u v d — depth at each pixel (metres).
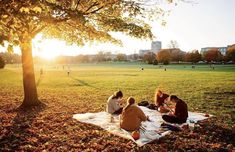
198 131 10.27
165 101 13.64
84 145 8.67
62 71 70.69
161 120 11.52
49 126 10.96
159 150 8.25
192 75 47.56
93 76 47.66
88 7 11.45
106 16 12.00
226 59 147.38
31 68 15.41
